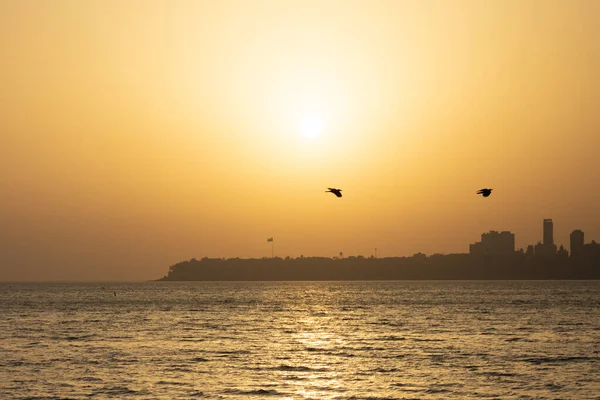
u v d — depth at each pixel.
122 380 78.50
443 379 79.25
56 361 91.50
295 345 109.75
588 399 69.69
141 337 122.06
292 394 72.00
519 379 79.12
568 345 107.75
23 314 183.75
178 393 72.25
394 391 73.38
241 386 75.69
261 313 188.50
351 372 83.81
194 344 110.94
